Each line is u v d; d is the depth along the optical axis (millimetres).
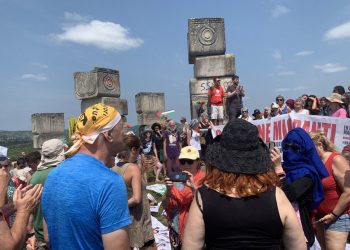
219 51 15508
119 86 20172
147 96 19578
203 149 11438
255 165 2115
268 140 7891
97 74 18906
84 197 2150
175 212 4086
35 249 4285
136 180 4191
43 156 4246
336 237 4094
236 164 2113
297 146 3576
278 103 12039
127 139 4336
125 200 2229
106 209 2146
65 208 2154
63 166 2324
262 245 2033
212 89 13555
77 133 2396
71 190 2176
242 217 2031
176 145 11055
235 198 2080
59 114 24516
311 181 3420
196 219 2127
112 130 2398
